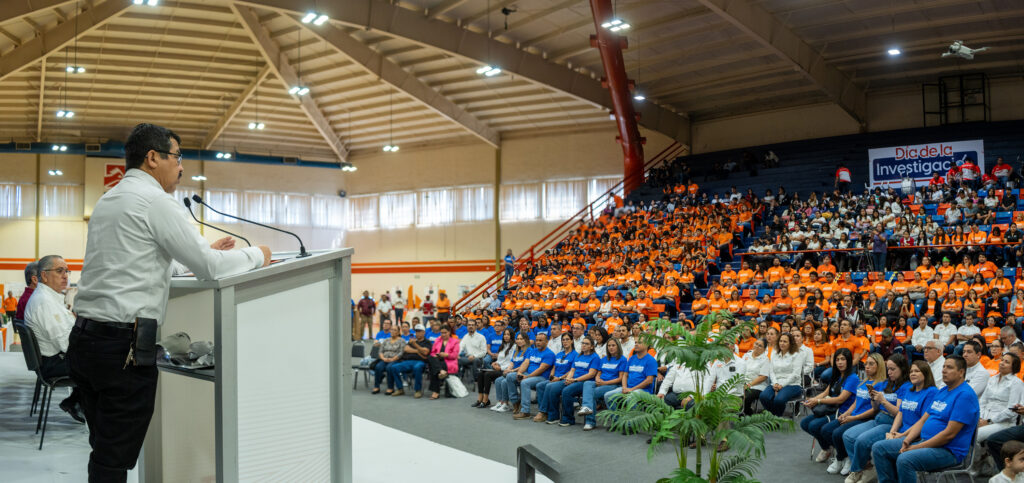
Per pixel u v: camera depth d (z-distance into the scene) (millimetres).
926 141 22188
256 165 31125
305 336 2795
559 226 27219
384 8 17656
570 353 11148
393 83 22938
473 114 27266
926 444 5844
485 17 18781
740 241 20281
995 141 20922
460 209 30047
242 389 2525
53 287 5504
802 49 19984
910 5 17641
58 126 27516
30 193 28328
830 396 7969
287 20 20156
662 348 5137
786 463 7938
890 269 17156
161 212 2322
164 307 2453
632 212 23969
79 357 2305
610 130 27469
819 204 20578
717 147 26625
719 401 4969
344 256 2932
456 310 26078
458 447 9188
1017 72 22234
